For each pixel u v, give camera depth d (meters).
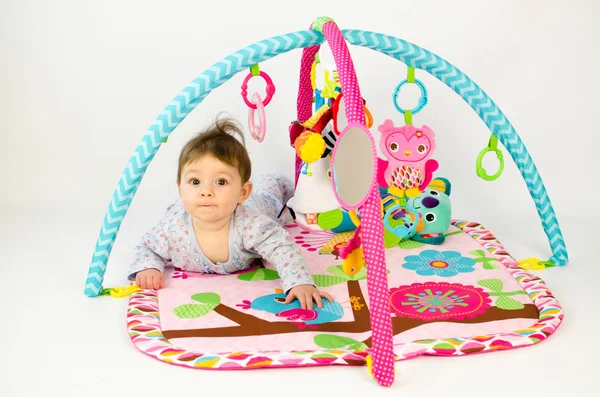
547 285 1.52
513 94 2.04
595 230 1.84
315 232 1.85
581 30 1.99
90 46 2.02
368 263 1.10
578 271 1.59
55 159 2.09
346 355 1.19
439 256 1.67
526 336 1.25
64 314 1.39
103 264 1.46
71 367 1.18
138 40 2.03
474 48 2.03
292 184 2.13
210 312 1.37
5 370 1.17
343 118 1.69
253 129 1.52
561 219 1.91
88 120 2.07
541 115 2.04
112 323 1.35
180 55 2.05
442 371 1.16
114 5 2.00
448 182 1.88
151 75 2.06
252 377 1.15
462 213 2.01
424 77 2.04
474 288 1.48
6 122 2.05
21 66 2.02
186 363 1.17
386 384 1.11
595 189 2.03
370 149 1.09
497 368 1.17
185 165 1.48
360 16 2.04
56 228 1.89
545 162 2.06
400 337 1.26
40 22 1.99
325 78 1.66
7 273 1.58
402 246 1.74
